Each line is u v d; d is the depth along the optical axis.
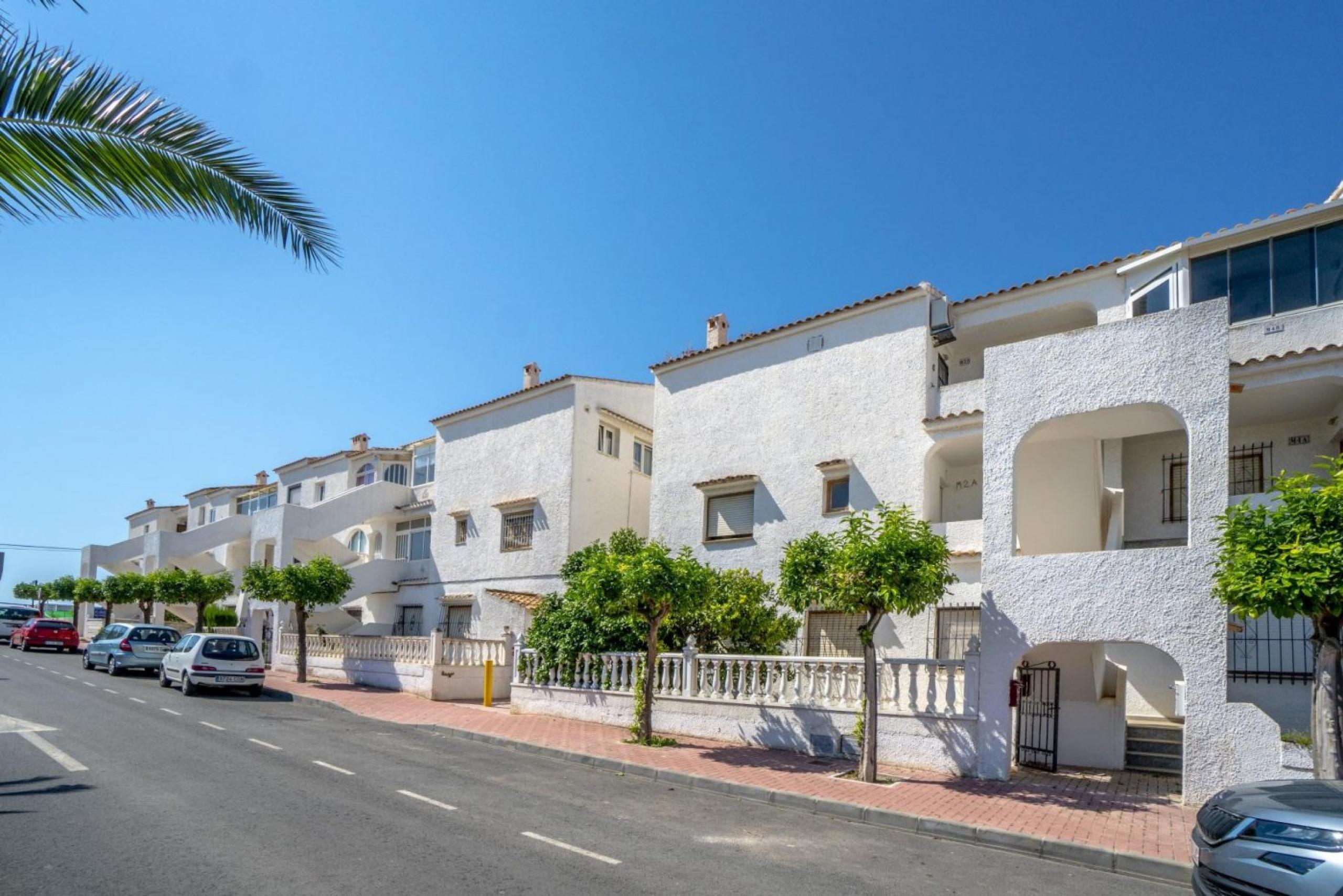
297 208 7.68
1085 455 13.91
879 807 10.30
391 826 8.45
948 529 17.30
